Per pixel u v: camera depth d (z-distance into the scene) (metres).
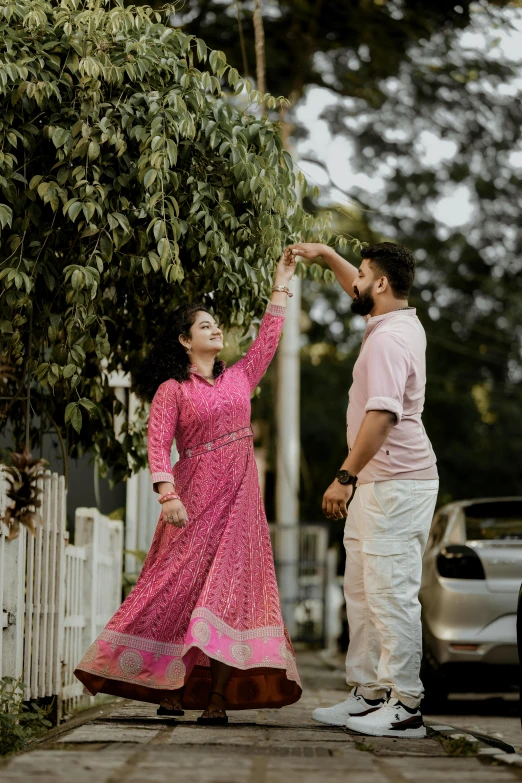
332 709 5.61
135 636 5.29
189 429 5.46
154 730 4.84
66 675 7.14
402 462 5.29
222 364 5.67
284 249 6.21
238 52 14.62
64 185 5.72
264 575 5.42
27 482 4.69
